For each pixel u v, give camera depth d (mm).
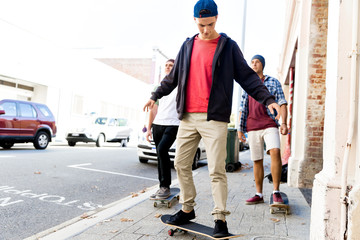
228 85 2688
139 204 4152
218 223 2607
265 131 4098
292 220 3504
